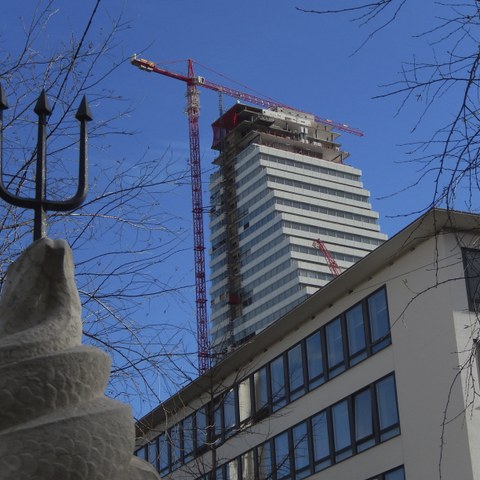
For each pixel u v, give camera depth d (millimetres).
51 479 6734
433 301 32094
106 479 6926
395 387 33375
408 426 32469
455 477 30062
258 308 165625
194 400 26938
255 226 172375
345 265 170750
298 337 39031
